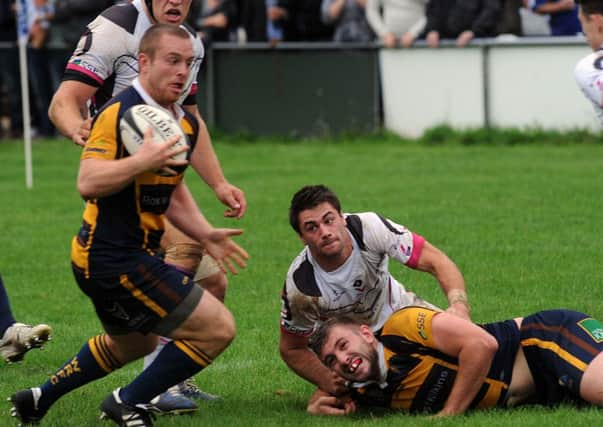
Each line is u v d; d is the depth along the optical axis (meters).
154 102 19.33
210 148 23.25
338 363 20.84
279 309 30.50
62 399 23.09
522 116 61.44
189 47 19.27
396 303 22.55
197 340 19.53
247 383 24.38
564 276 32.72
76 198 49.50
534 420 20.02
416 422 20.23
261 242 38.88
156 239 19.59
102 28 23.22
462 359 20.52
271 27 65.00
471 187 48.44
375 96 64.12
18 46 67.31
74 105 23.05
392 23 62.94
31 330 25.16
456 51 61.84
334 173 53.88
